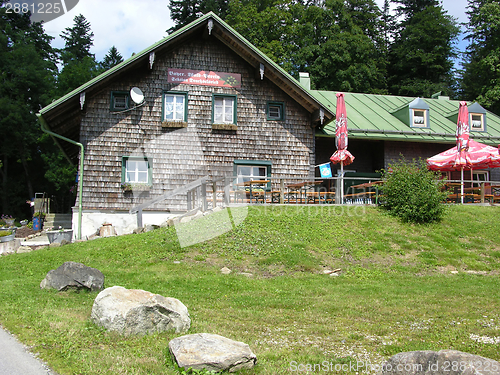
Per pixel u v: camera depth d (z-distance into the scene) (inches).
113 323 211.0
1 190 1551.4
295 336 231.0
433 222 573.9
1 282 335.0
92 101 652.7
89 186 635.5
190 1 1643.7
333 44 1325.0
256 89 722.8
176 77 691.4
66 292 300.0
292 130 732.0
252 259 434.0
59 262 421.4
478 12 1587.1
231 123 703.1
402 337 231.5
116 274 374.3
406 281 401.1
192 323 241.6
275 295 333.1
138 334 212.7
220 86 708.7
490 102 1358.3
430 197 575.2
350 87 1326.3
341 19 1451.8
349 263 446.0
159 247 454.9
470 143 727.1
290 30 1363.2
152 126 669.3
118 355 183.3
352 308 296.2
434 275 427.2
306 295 338.0
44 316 233.8
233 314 270.7
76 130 708.0
